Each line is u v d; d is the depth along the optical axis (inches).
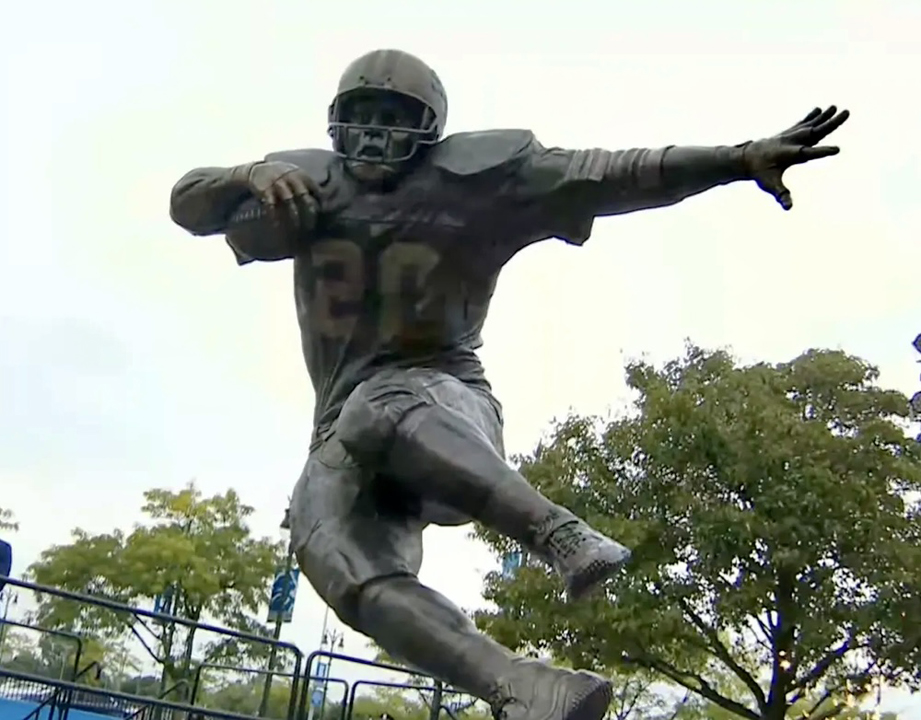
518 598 706.8
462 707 458.6
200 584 1113.4
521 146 164.4
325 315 167.3
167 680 626.5
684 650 714.8
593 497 727.1
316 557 154.3
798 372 754.2
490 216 164.1
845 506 688.4
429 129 166.4
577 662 714.8
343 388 166.1
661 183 156.0
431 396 150.9
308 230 165.5
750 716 721.0
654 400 721.6
